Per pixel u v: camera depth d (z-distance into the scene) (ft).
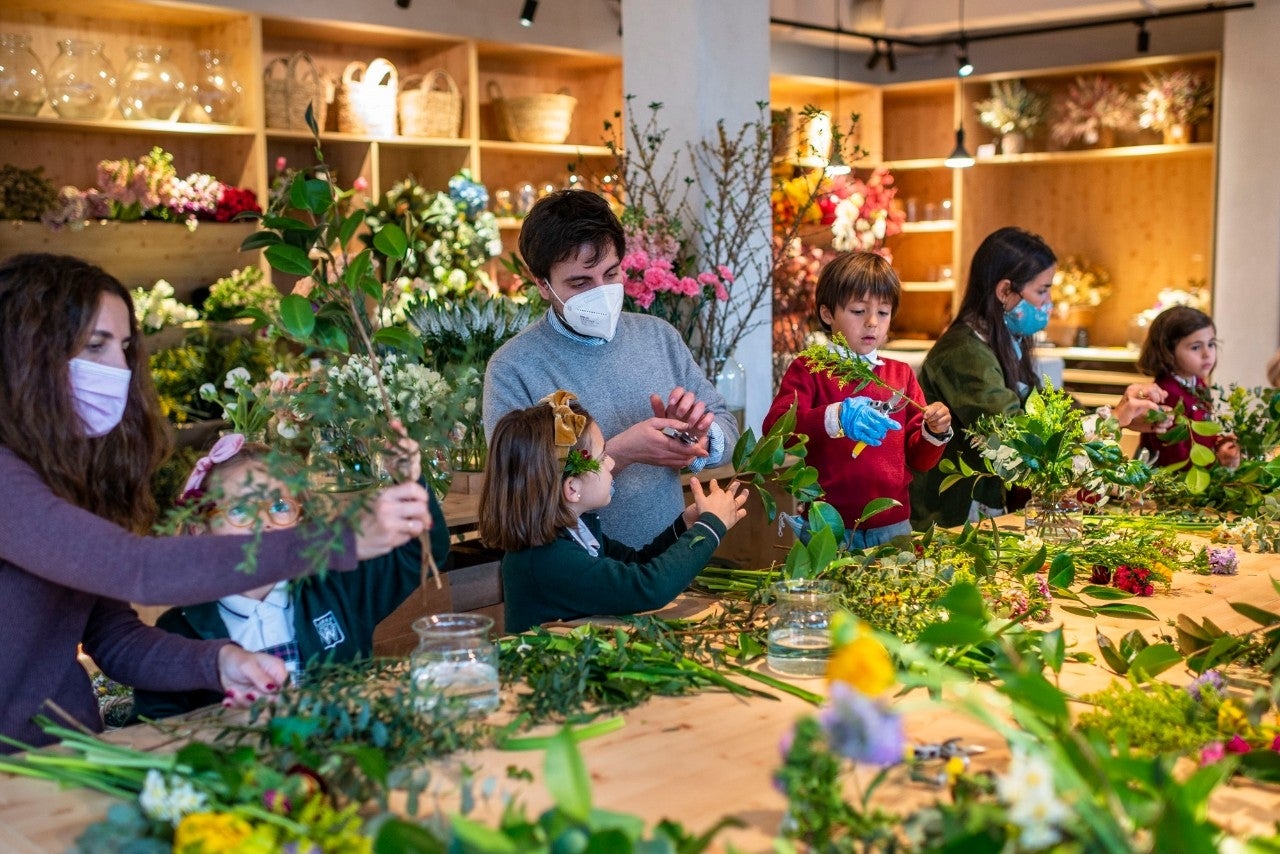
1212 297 21.76
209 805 4.13
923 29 24.45
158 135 17.76
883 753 3.27
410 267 14.19
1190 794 3.85
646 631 6.20
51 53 16.88
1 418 5.58
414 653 5.32
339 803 4.38
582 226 8.13
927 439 9.75
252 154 17.42
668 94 14.12
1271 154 20.86
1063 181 26.09
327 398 5.91
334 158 19.22
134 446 6.13
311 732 4.71
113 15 17.10
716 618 6.82
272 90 17.67
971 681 5.71
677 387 8.71
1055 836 3.38
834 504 9.87
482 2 20.33
